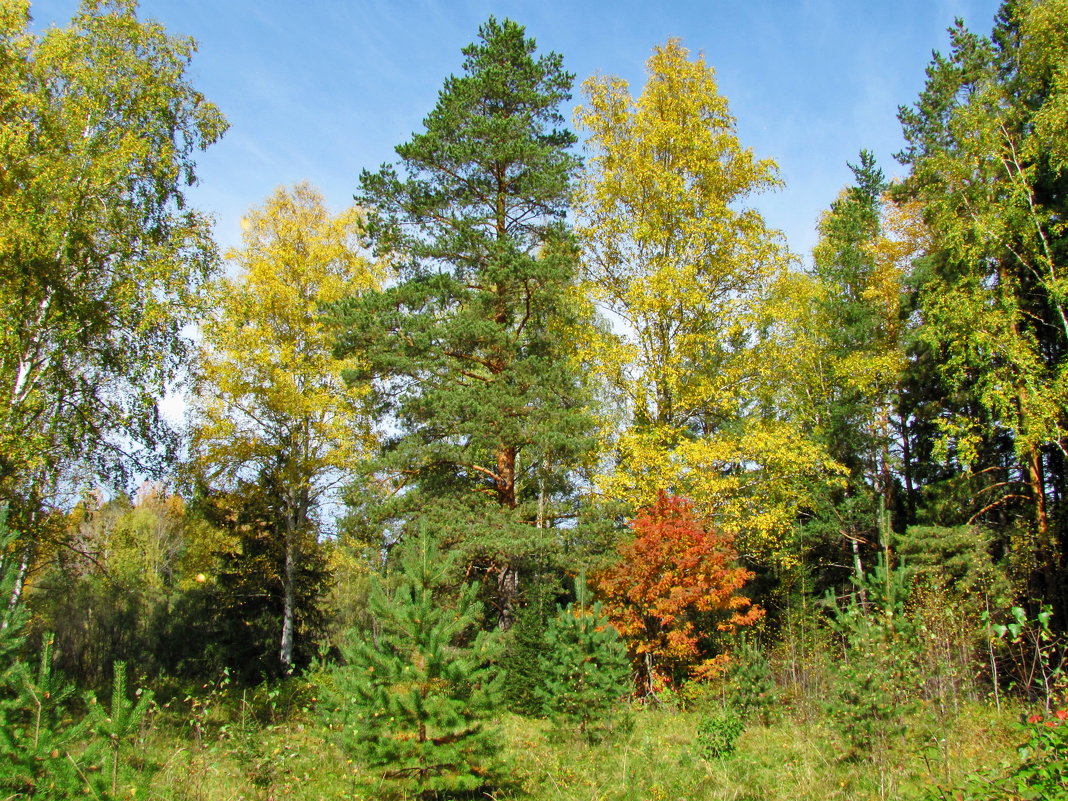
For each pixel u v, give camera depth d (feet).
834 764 27.43
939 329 46.88
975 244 45.32
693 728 37.09
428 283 51.19
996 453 54.19
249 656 62.80
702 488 46.29
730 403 48.49
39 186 37.29
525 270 48.49
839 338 63.82
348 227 63.16
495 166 53.78
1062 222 43.83
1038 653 26.96
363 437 58.08
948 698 32.78
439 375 50.83
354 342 50.19
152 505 107.04
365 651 24.25
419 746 22.89
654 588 46.29
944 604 38.40
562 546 48.49
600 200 49.11
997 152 45.88
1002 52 55.72
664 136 48.75
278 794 24.09
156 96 43.47
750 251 47.32
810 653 46.70
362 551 52.95
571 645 37.40
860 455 66.69
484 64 57.06
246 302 54.03
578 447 46.91
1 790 17.12
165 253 41.09
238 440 55.52
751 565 70.54
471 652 24.90
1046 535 44.32
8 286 36.04
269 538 63.87
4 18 40.06
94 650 58.23
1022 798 16.05
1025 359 42.65
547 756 32.19
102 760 18.37
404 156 52.75
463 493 50.44
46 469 37.47
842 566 66.49
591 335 49.19
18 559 36.60
